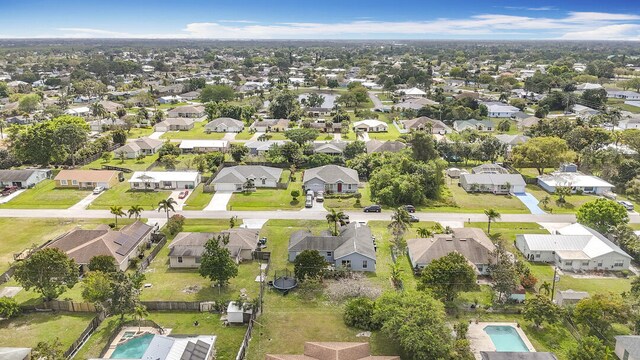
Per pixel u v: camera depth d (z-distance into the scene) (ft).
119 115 647.56
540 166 396.98
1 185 361.51
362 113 652.07
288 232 283.18
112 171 376.68
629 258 238.89
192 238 248.93
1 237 273.95
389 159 389.39
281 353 171.73
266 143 479.00
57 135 413.18
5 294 210.79
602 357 158.92
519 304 204.85
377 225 295.28
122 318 187.01
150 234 271.08
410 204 333.42
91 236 247.91
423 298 178.50
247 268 239.09
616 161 384.06
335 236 256.52
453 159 452.76
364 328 187.62
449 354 160.76
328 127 577.02
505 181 364.79
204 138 538.88
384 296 186.91
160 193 353.31
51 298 200.44
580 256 242.99
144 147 472.44
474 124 577.43
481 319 194.90
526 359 158.40
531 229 291.38
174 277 229.45
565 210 326.03
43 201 335.06
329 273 229.86
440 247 238.48
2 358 152.35
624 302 184.44
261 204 330.75
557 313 185.78
